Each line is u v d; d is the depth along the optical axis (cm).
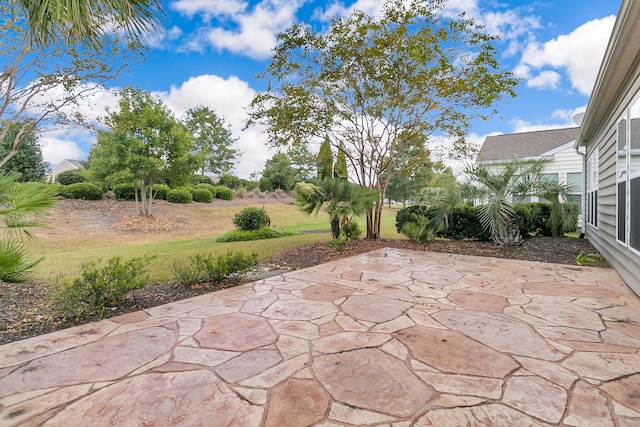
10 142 948
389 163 804
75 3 308
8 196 245
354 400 168
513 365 202
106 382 186
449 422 151
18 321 286
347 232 745
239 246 755
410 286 394
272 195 2533
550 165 1061
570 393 171
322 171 1016
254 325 273
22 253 266
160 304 335
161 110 1227
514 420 151
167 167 1254
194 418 155
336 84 722
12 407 163
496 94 661
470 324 271
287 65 712
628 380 184
